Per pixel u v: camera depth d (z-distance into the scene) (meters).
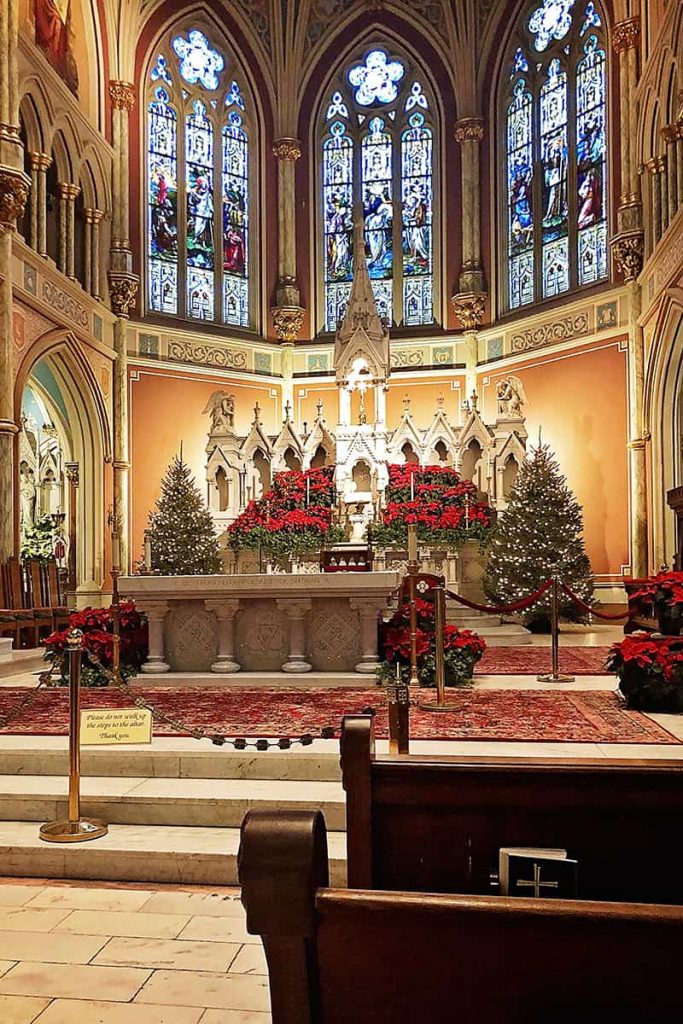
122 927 4.29
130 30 18.67
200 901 4.66
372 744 3.07
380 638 9.25
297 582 8.77
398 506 15.66
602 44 17.98
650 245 15.73
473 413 17.59
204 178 20.45
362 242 17.98
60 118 15.96
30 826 5.52
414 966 1.63
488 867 2.96
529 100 19.59
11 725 6.94
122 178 18.42
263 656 9.12
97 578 17.44
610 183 17.30
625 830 2.88
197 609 9.17
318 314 21.09
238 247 20.98
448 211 20.48
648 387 15.95
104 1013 3.40
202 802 5.48
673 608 9.70
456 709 7.53
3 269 13.32
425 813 3.00
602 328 17.28
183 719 6.98
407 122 21.12
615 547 16.84
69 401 17.14
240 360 20.22
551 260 19.03
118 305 18.28
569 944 1.58
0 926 4.31
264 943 1.59
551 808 2.92
